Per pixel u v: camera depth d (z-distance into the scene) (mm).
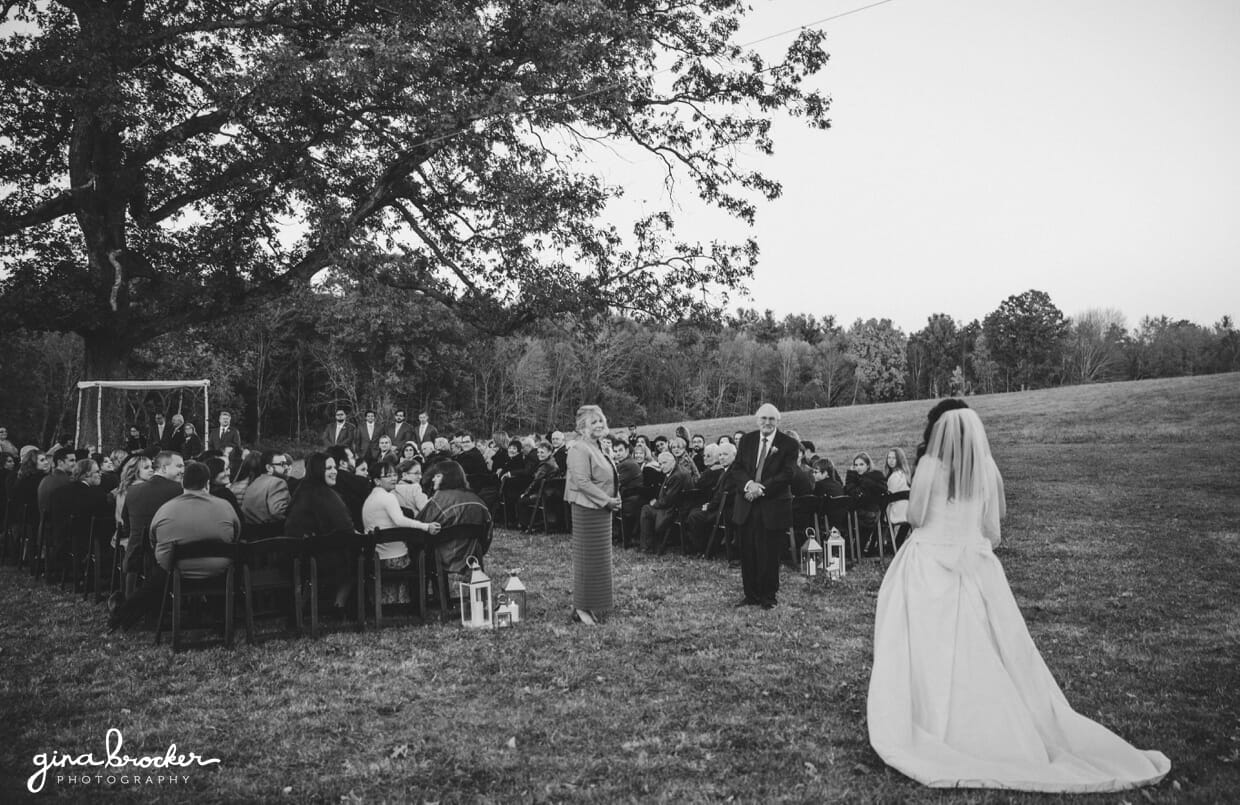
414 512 8641
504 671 5918
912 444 29922
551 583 9156
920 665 4234
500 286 18000
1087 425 27531
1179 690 5312
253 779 4141
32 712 5152
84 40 13742
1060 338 73688
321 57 14703
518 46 15531
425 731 4770
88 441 16422
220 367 40500
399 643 6719
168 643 6824
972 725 4047
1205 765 4047
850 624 7160
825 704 5137
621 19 15086
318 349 49312
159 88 15641
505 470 14688
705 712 5012
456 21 14383
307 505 7133
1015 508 15039
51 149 17016
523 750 4477
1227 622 7043
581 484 7348
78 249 17109
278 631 7133
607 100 15961
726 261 18375
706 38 18031
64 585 9297
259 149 16562
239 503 9156
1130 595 8109
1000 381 74500
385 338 44781
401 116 15664
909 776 3934
